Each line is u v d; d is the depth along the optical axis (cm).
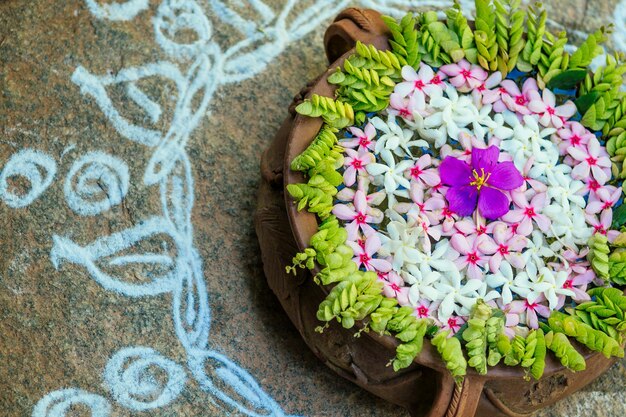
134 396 93
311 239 86
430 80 93
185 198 99
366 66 92
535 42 95
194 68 103
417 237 89
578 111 95
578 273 91
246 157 101
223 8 106
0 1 101
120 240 96
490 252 90
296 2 108
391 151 91
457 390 86
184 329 95
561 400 99
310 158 87
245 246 99
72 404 92
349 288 85
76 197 97
